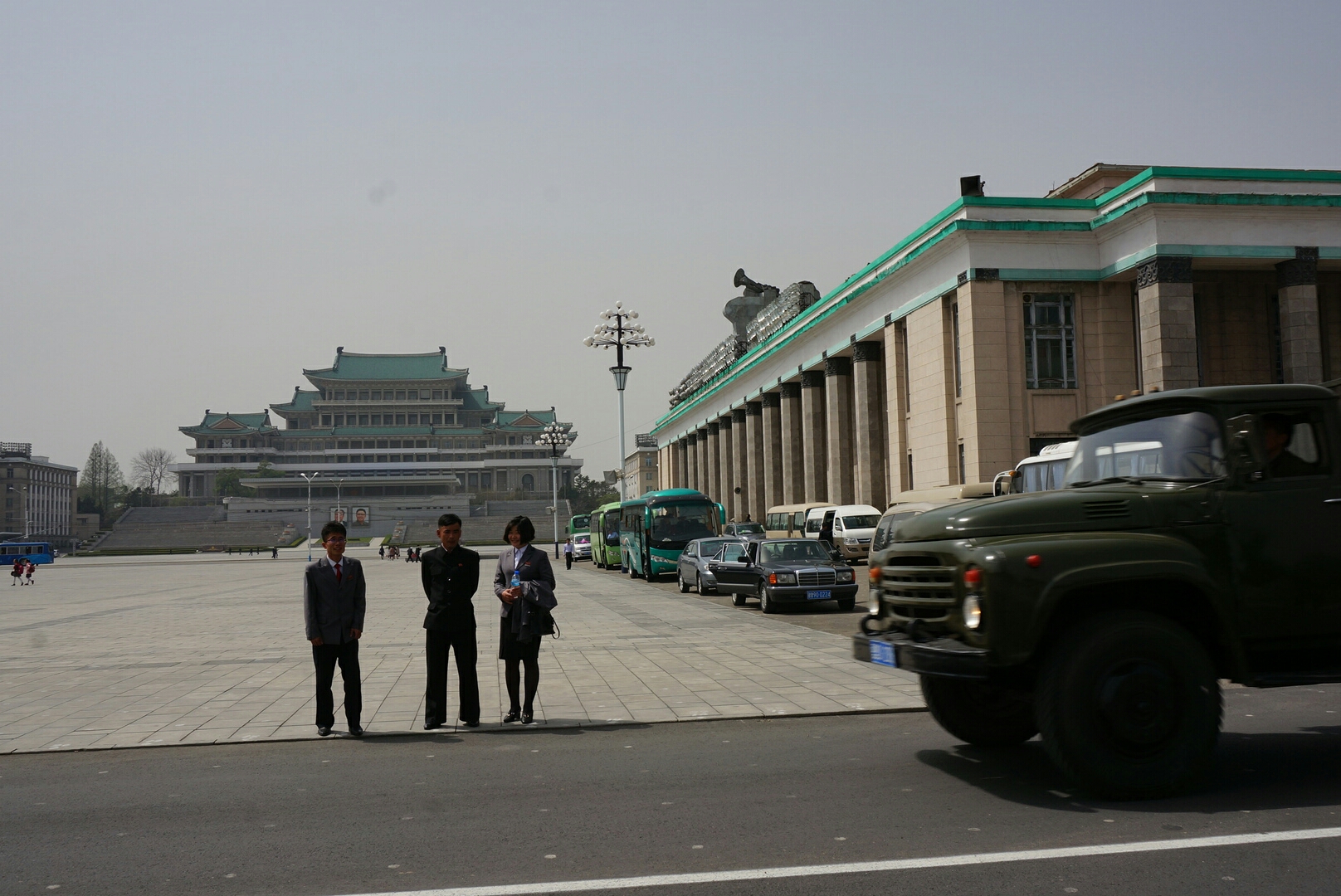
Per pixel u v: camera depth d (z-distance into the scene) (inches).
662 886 178.9
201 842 214.1
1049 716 229.6
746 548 952.9
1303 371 1185.4
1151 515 245.9
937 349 1355.8
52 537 5231.3
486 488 5895.7
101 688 454.9
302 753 313.9
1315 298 1195.3
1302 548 249.0
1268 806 223.9
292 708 396.5
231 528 4537.4
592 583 1325.0
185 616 904.3
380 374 6250.0
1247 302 1283.2
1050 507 245.6
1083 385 1270.9
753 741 315.6
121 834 221.9
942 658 237.6
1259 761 269.7
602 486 6171.3
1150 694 229.3
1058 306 1280.8
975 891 173.3
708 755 295.1
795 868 187.3
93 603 1118.4
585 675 464.8
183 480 5841.5
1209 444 255.3
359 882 185.0
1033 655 238.2
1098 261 1277.1
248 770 289.6
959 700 292.5
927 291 1384.1
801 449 2092.8
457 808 238.8
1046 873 182.4
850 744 306.3
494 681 456.4
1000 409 1245.1
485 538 4384.8
